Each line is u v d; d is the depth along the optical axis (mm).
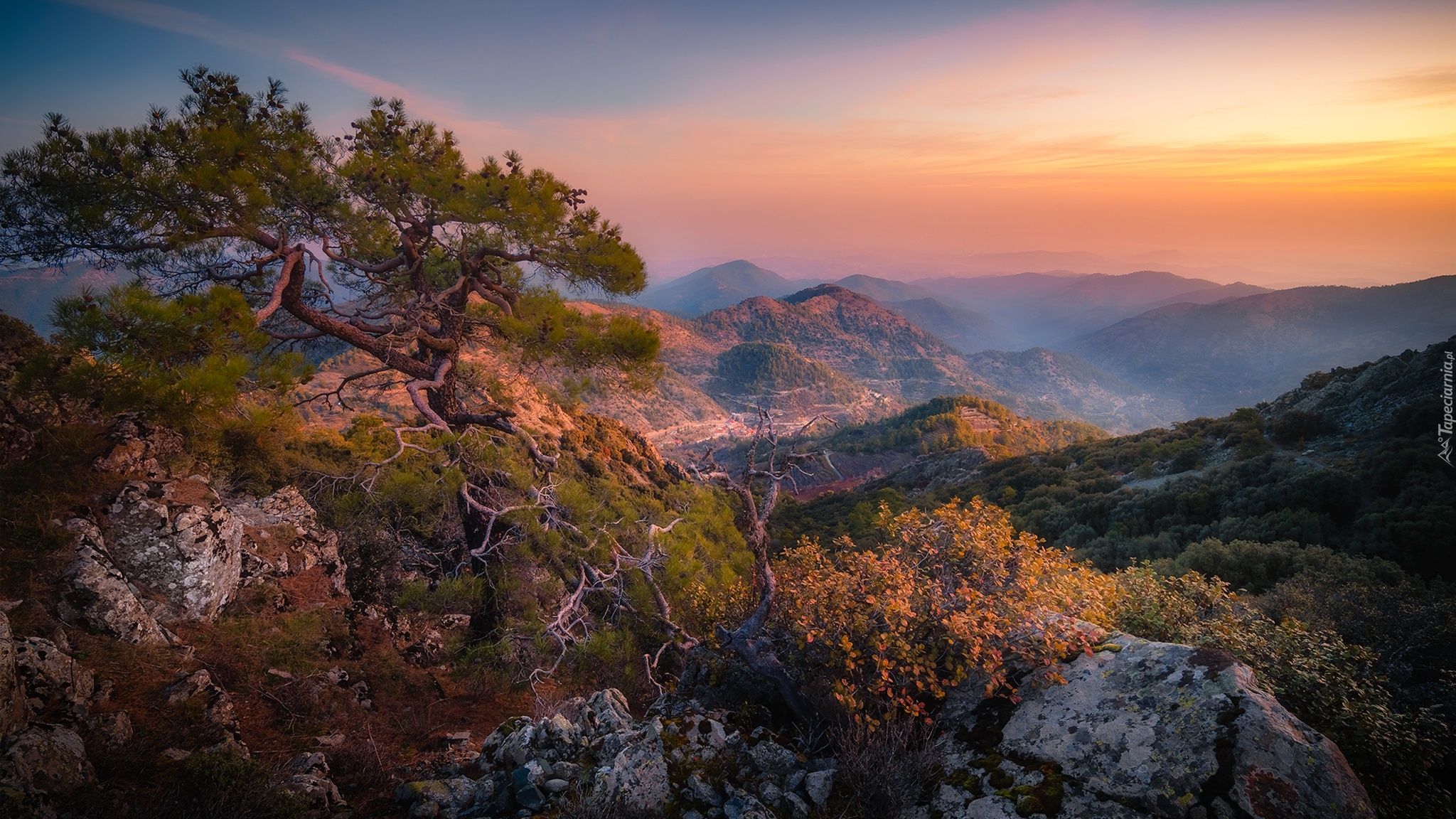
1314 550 19469
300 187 8688
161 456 9648
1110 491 55562
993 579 5297
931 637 4914
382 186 9344
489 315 11055
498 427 11383
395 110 9867
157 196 7625
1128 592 6621
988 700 4609
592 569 10648
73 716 5012
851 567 5676
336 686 8008
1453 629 7051
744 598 7910
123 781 4652
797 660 5551
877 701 4738
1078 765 3721
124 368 6910
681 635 10469
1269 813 3096
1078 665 4473
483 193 9250
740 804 4156
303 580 10477
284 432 12906
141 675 6215
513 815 4340
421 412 10242
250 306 9445
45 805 3938
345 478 11727
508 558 11086
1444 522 24812
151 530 7969
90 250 7906
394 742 7234
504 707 9148
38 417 8570
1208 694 3711
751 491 6191
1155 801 3336
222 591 8547
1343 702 4660
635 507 13609
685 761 4684
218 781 4562
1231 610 6371
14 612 5961
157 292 8422
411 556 13227
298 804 4637
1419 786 4324
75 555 6918
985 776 3936
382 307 11172
